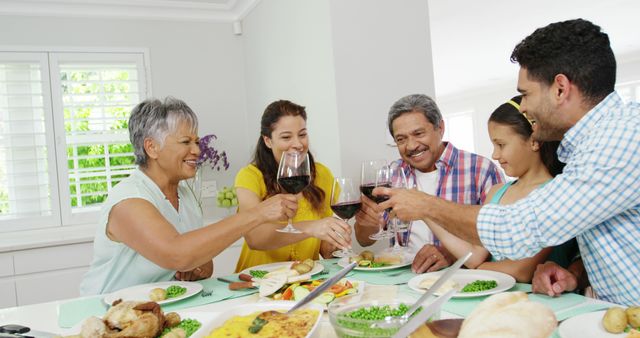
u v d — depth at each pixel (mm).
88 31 3506
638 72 8742
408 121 1785
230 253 3369
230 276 1502
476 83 9859
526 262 1276
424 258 1425
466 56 7262
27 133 3361
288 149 1818
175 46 3736
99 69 3549
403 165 1996
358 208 1386
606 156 899
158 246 1262
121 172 3594
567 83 977
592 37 961
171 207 1539
